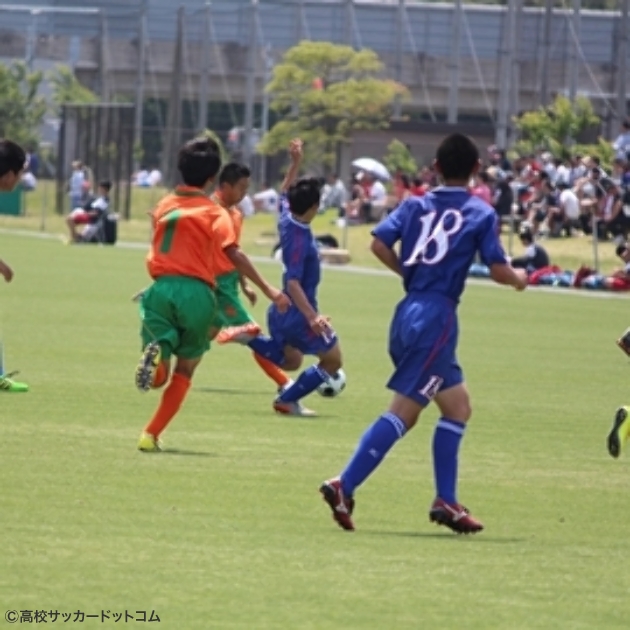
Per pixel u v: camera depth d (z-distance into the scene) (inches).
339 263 6131.9
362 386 2346.2
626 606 1066.7
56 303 3609.7
